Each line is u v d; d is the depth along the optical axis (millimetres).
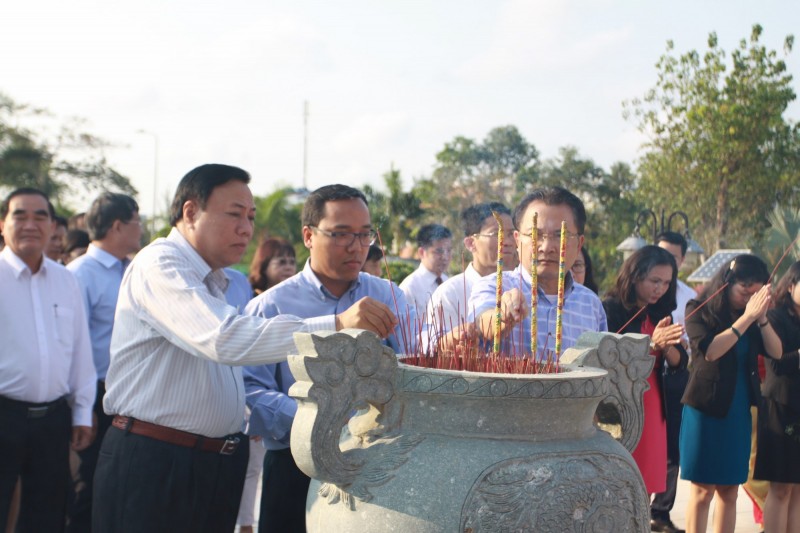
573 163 37312
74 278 4367
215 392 2811
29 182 33500
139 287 2719
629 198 32375
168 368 2770
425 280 5617
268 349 2348
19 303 4086
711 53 20391
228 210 2828
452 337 2422
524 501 1923
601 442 2121
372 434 2088
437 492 1919
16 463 4051
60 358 4176
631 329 4348
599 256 28891
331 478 1977
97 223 4801
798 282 4547
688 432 4250
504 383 1965
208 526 2869
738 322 4074
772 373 4402
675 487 5008
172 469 2771
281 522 3156
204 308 2527
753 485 5168
